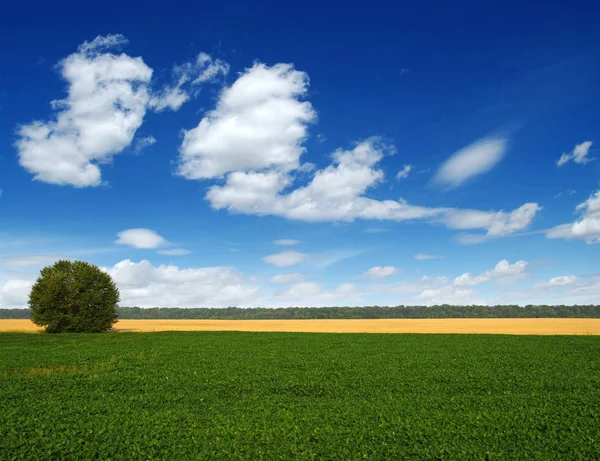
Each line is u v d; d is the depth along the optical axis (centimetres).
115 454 1479
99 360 3712
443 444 1545
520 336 5938
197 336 6147
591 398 2248
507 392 2405
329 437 1627
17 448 1504
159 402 2242
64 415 1934
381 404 2166
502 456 1437
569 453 1455
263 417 1928
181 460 1430
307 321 14800
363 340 5528
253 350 4472
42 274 7025
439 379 2841
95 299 6931
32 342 5278
